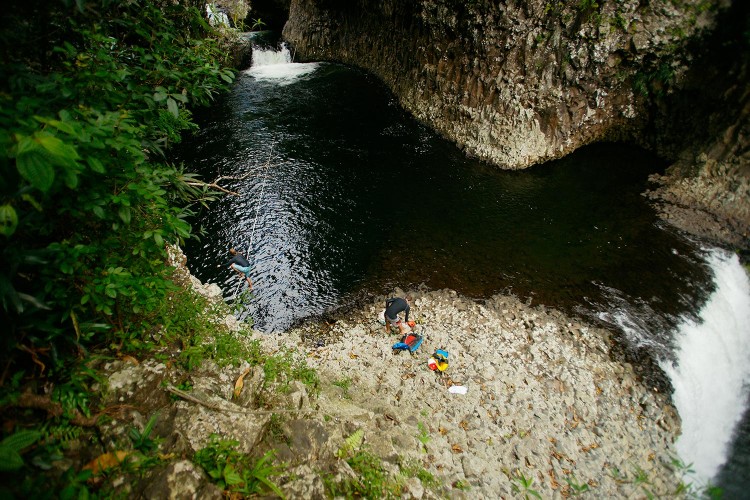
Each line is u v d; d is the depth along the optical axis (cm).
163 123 452
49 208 311
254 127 1725
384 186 1416
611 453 684
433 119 1730
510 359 849
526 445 662
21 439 247
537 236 1195
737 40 1140
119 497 305
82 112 301
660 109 1366
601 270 1071
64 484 288
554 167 1474
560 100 1418
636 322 938
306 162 1522
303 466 381
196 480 328
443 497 480
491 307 990
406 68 1900
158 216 399
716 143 1192
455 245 1178
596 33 1293
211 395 426
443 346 871
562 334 915
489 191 1390
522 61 1418
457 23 1531
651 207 1243
